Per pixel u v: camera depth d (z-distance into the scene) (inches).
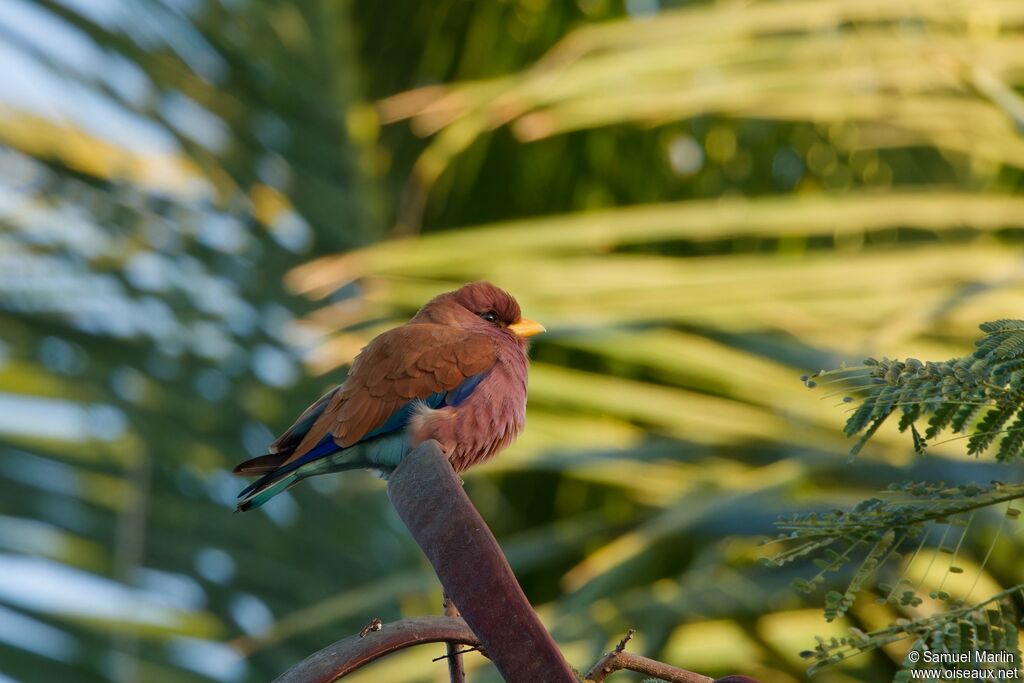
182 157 495.8
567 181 605.3
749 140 600.1
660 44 438.6
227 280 484.7
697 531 386.0
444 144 517.3
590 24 585.6
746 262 404.8
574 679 149.3
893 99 423.5
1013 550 365.4
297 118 539.8
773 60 427.5
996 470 342.3
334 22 570.3
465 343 307.7
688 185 610.2
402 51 578.2
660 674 188.1
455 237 420.8
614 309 401.4
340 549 470.0
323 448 289.7
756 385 404.5
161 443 450.3
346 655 161.6
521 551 442.9
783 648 434.3
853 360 367.9
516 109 446.0
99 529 434.0
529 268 412.8
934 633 164.2
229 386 467.2
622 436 435.8
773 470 391.9
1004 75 417.4
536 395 422.6
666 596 389.1
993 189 478.9
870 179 580.4
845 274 394.9
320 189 529.7
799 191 608.1
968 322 378.6
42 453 437.1
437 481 161.9
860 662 427.2
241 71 524.7
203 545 446.6
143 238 475.5
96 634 424.2
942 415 169.8
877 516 176.1
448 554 156.3
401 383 296.2
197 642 436.8
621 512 570.9
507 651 151.0
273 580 454.6
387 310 450.3
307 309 496.1
